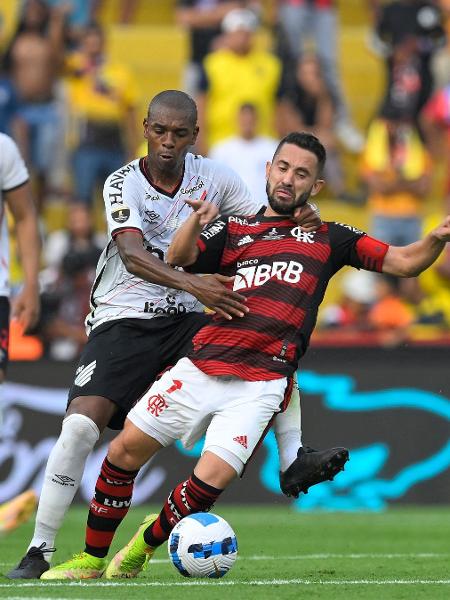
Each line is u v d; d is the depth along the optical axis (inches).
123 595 617.9
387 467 1449.3
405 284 1718.8
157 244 774.5
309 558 944.9
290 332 700.7
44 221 1875.0
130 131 1931.6
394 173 1867.6
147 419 700.0
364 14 2121.1
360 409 1454.2
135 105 1946.4
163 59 2053.4
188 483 695.7
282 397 700.0
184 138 746.2
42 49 1889.8
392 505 1445.6
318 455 706.2
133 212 736.3
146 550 725.3
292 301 701.9
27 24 1904.5
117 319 762.2
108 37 2062.0
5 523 944.3
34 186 1883.6
